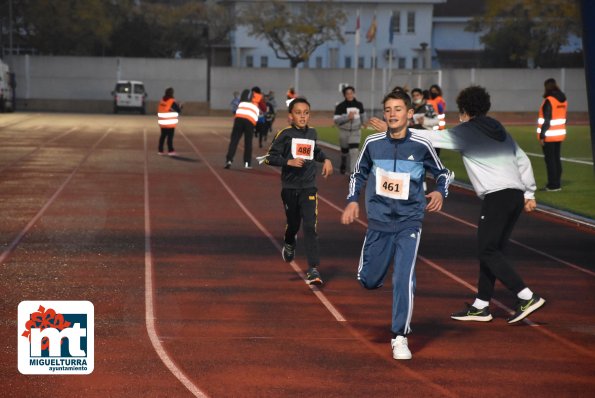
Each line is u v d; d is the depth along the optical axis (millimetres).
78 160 33312
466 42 121250
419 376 9047
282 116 89812
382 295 12758
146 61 92375
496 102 89562
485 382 8891
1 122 60625
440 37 121438
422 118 27938
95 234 17391
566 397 8500
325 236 17953
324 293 12844
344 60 113000
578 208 22266
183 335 10414
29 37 100750
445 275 14375
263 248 16375
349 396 8375
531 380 9000
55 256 15086
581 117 89125
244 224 19172
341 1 112188
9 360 9297
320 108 89938
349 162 31812
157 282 13289
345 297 12602
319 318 11383
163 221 19312
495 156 11234
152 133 52375
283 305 12047
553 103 25469
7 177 27125
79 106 92125
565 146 45938
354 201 10133
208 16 112688
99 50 106125
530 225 19781
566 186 27078
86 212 20328
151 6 111312
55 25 98750
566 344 10414
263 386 8609
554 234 18625
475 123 11320
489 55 107250
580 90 89062
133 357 9484
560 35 99000
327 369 9211
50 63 91625
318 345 10117
